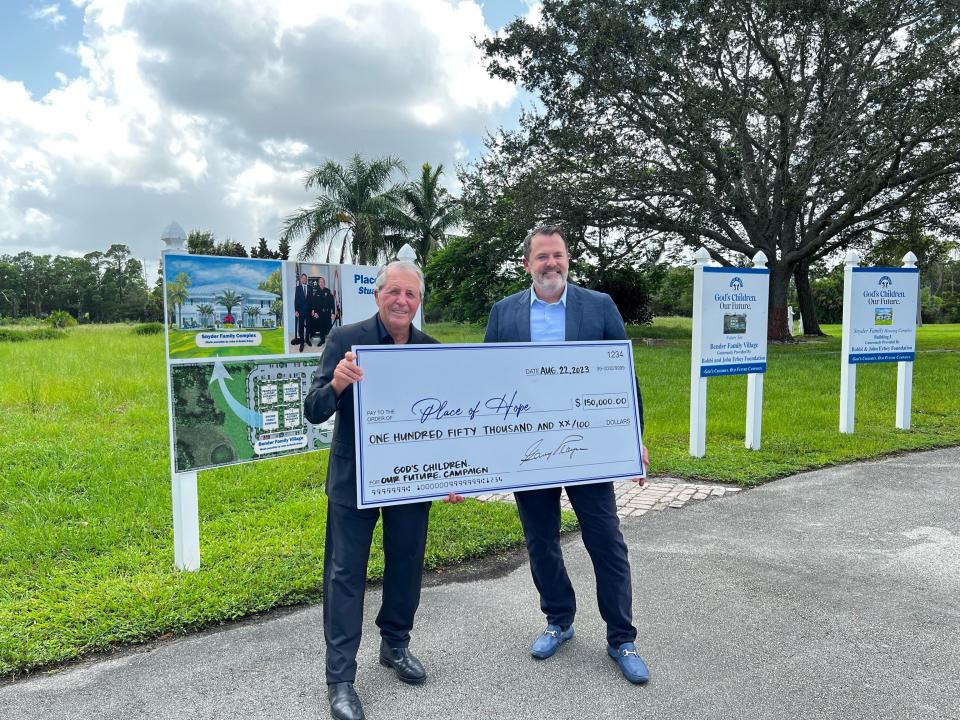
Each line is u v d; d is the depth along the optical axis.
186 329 3.97
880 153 19.61
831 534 4.72
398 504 2.82
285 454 4.54
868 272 7.93
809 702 2.72
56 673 2.97
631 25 20.17
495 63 22.27
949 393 10.80
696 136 20.48
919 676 2.90
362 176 34.66
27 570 4.05
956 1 17.66
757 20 20.66
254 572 3.98
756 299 7.18
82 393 10.23
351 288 5.06
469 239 28.58
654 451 7.30
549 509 3.12
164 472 6.13
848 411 8.04
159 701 2.76
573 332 3.14
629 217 22.77
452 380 2.92
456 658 3.09
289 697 2.79
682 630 3.34
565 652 3.14
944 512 5.18
